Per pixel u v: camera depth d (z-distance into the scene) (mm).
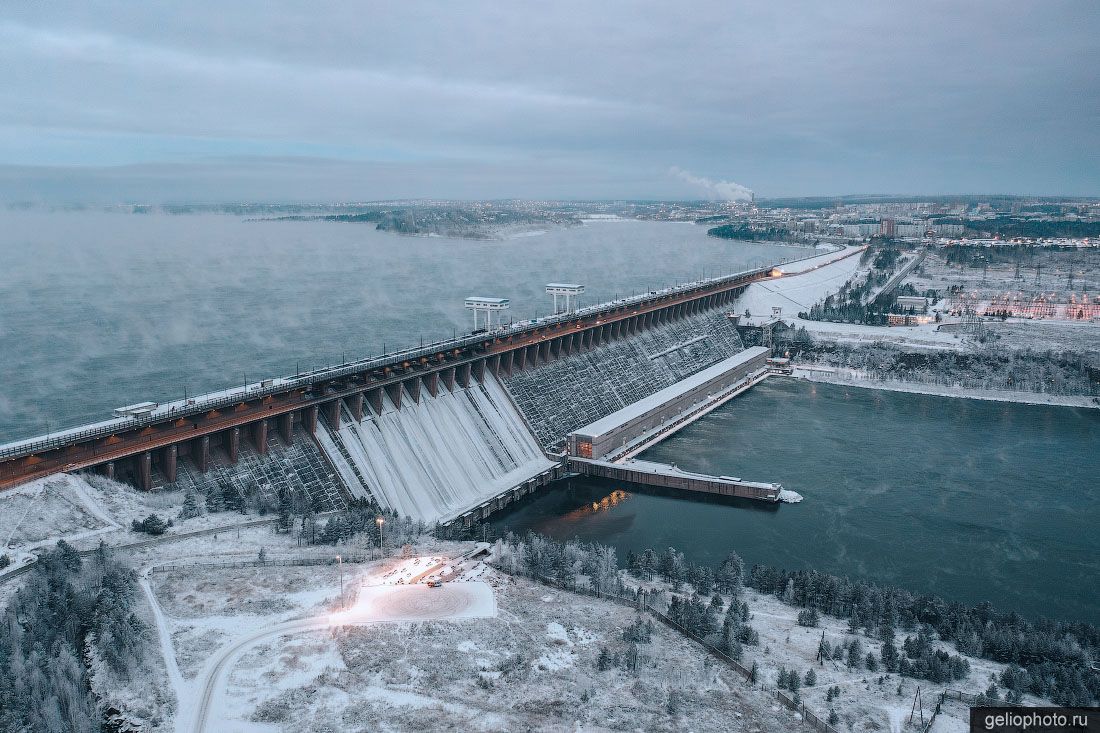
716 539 176250
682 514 190250
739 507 194375
